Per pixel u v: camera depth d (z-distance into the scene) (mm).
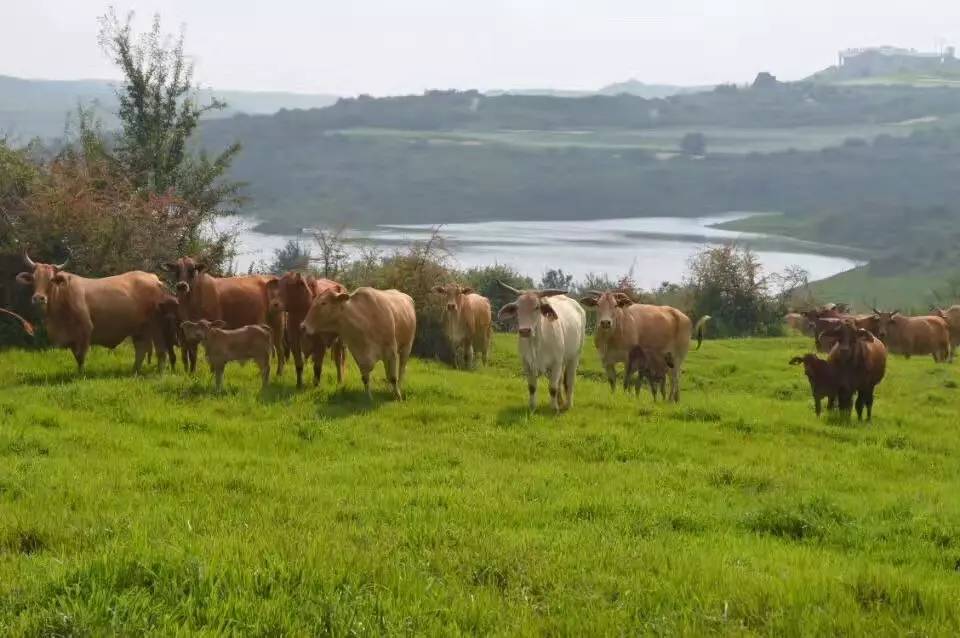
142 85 33750
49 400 15586
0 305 22531
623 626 7164
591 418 17469
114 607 6730
